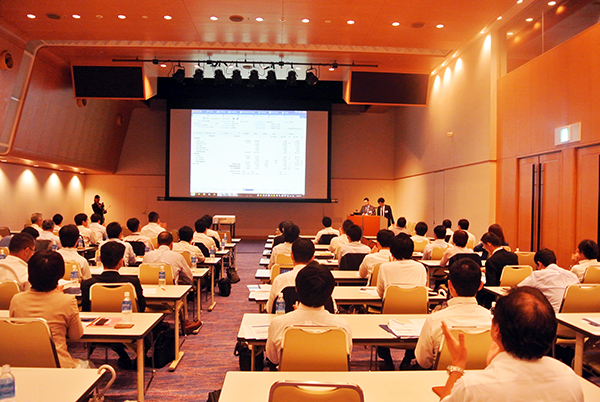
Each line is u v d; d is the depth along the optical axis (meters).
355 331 2.83
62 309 2.59
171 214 16.91
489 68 9.36
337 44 9.66
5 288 3.50
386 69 11.02
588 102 6.49
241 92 15.22
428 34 8.87
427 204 13.28
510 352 1.40
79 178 16.36
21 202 12.73
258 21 8.32
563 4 7.19
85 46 9.95
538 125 7.79
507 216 8.84
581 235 6.73
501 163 9.09
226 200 14.67
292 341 2.23
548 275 3.88
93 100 13.22
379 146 17.11
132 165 16.84
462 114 10.73
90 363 2.90
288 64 11.02
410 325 2.94
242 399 1.82
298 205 17.14
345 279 4.82
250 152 14.70
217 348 4.64
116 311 3.43
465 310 2.38
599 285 3.57
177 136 14.60
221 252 7.62
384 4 7.45
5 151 10.35
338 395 1.64
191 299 6.19
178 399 3.37
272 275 4.67
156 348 3.98
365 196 17.19
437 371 2.19
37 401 1.77
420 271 3.89
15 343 2.34
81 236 7.73
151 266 4.66
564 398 1.34
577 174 6.84
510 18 8.59
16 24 8.54
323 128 14.80
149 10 7.85
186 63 11.28
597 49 6.30
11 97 9.88
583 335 2.86
